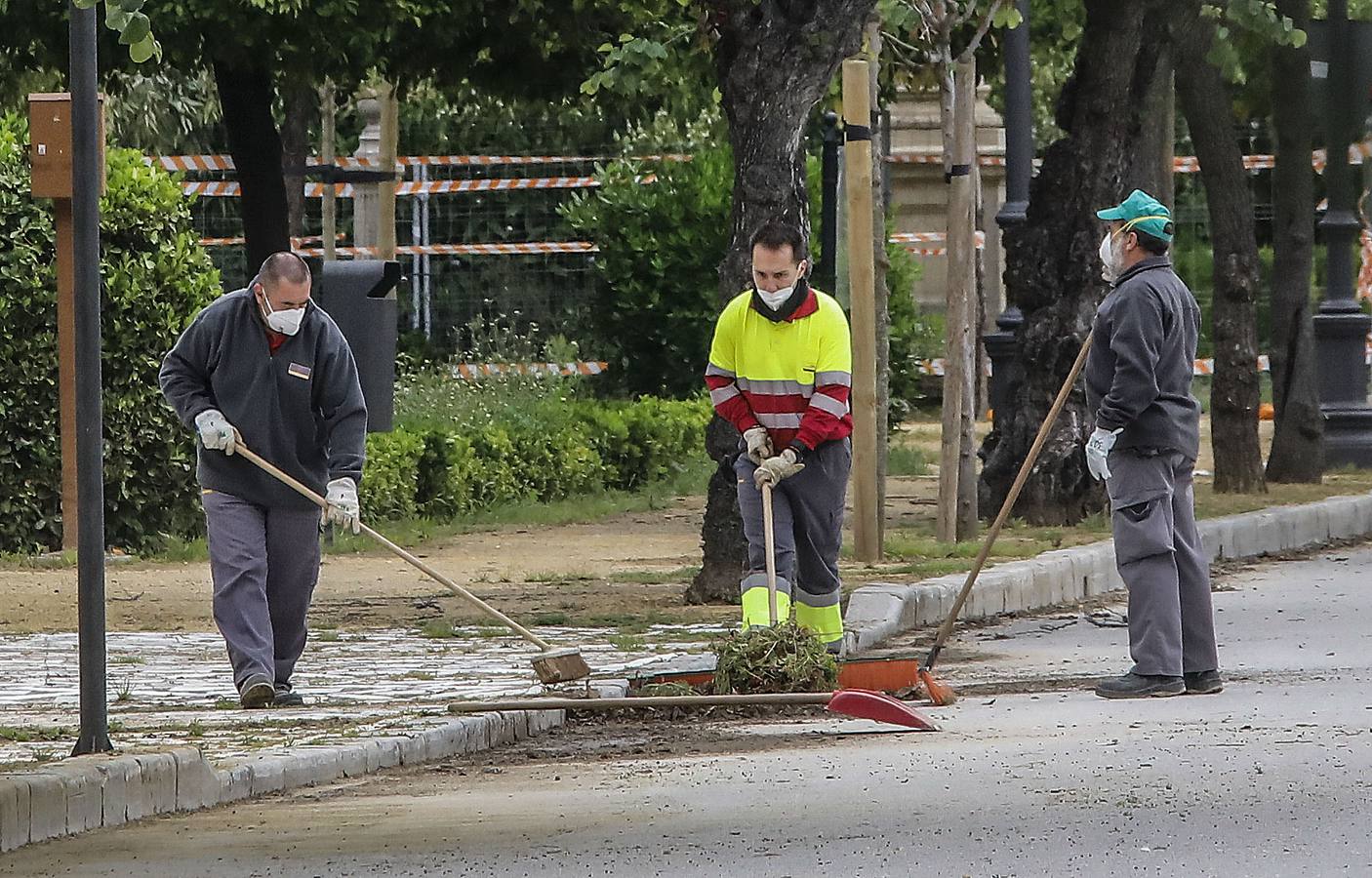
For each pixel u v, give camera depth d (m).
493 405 57.69
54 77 49.41
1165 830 16.69
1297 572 41.03
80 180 19.41
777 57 33.34
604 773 20.86
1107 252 26.39
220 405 25.59
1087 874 15.27
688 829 17.33
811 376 27.34
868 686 25.83
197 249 43.38
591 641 30.52
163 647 30.27
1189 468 26.17
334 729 22.59
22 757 20.34
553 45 47.28
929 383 88.62
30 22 42.88
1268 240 89.06
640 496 57.28
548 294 82.44
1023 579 36.50
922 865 15.69
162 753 19.31
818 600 28.34
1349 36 53.88
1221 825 16.81
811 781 19.62
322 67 44.44
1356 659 28.91
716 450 34.56
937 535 42.31
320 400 25.94
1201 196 90.56
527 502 53.12
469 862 16.28
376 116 76.31
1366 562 42.69
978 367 81.94
